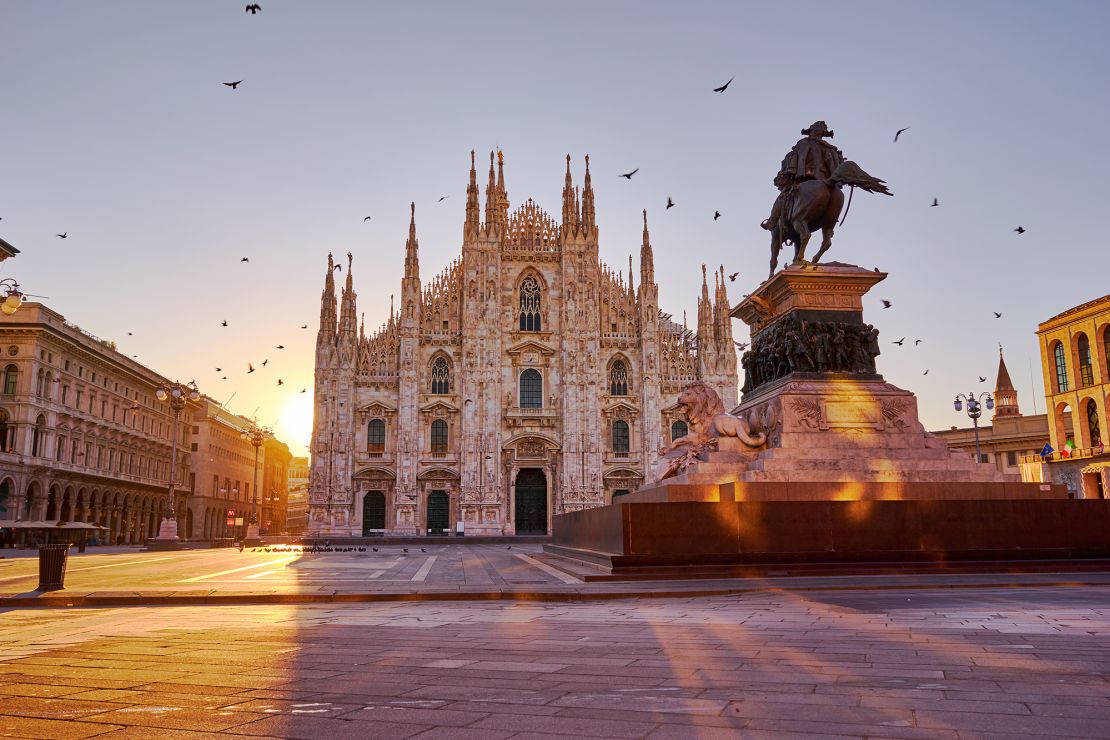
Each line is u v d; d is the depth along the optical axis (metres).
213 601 18.83
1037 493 23.61
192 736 6.51
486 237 89.19
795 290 25.83
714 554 21.48
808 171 26.55
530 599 18.53
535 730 6.64
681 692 8.00
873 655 9.96
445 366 88.50
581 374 87.25
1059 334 70.12
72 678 8.98
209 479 128.25
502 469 86.38
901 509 22.12
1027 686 8.05
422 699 7.81
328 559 41.28
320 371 85.25
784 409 24.22
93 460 91.88
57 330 81.19
